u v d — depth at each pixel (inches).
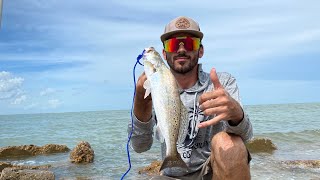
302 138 199.0
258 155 136.9
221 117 29.9
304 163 111.1
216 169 35.4
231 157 33.9
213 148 35.6
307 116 465.1
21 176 89.7
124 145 187.3
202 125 29.9
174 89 33.3
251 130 35.3
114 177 102.3
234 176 34.0
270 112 616.1
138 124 39.6
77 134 275.1
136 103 38.0
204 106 29.9
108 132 281.3
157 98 32.9
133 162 126.9
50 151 155.3
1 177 89.4
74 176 105.3
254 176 94.2
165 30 41.4
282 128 279.1
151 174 101.3
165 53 41.8
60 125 414.0
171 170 41.0
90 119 575.2
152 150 153.0
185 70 40.3
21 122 541.6
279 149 155.5
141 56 35.7
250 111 673.0
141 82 35.8
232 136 34.7
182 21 39.9
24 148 150.2
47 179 90.9
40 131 323.9
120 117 638.5
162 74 33.2
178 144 40.3
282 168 105.3
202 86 41.4
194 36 40.1
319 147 163.5
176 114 33.2
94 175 106.3
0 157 143.7
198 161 40.1
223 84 40.6
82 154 129.6
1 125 445.7
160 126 33.1
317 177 92.9
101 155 147.7
